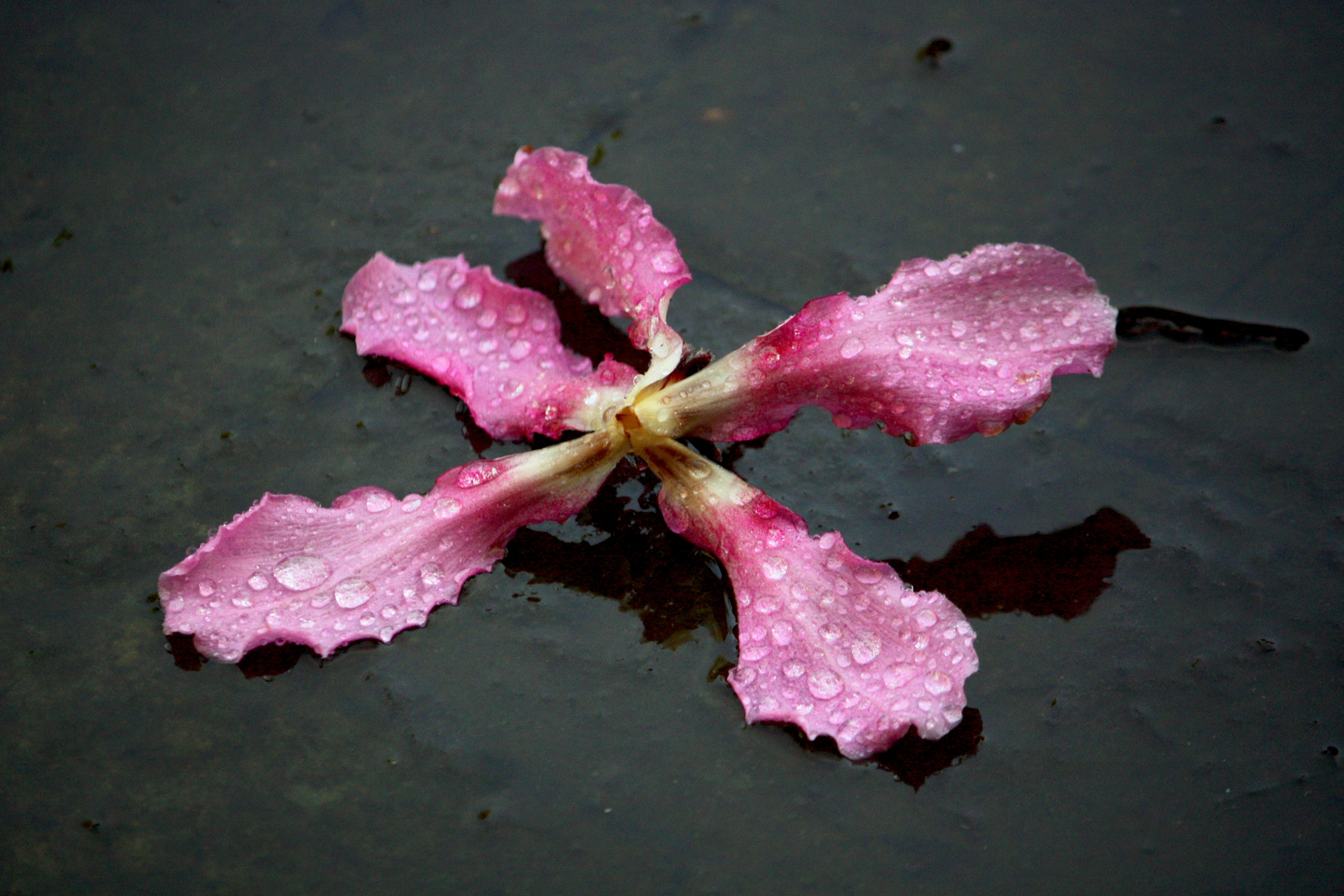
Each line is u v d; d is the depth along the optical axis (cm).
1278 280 62
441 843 55
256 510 56
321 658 57
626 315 61
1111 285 62
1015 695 57
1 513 58
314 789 56
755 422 58
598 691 57
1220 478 59
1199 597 58
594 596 57
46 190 63
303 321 61
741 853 55
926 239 62
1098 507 59
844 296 57
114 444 59
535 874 55
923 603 56
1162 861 55
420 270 59
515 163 59
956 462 59
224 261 62
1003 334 57
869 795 56
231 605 56
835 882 55
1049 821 56
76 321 61
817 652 56
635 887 55
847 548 56
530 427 58
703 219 63
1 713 56
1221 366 61
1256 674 57
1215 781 56
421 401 60
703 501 57
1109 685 57
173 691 57
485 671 57
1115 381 60
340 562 57
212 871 55
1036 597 58
